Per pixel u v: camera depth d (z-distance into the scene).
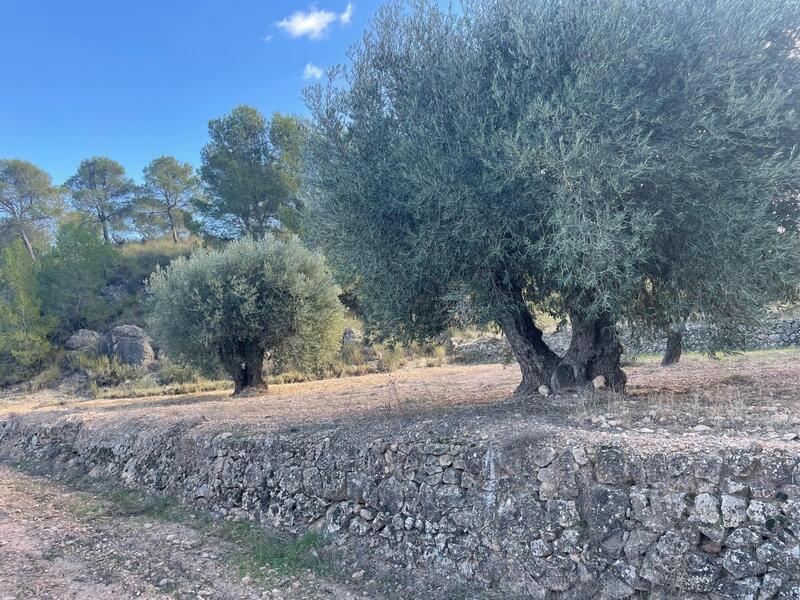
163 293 14.09
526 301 7.10
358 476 5.60
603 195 5.01
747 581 3.50
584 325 6.83
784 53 5.39
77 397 18.80
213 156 29.05
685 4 5.32
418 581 4.71
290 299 13.98
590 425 5.20
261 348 14.52
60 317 24.53
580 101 5.06
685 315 5.99
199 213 30.47
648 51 5.09
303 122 7.14
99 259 26.59
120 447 9.06
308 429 7.04
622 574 3.93
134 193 42.69
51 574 5.27
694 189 5.20
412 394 10.33
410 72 6.31
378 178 6.32
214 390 17.67
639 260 5.08
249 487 6.60
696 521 3.75
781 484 3.57
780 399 6.00
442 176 5.61
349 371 19.09
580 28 5.46
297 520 5.96
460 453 4.97
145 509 7.23
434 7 6.43
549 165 4.98
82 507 7.49
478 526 4.67
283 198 28.08
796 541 3.42
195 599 4.66
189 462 7.64
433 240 5.84
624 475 4.11
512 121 5.61
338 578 4.95
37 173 37.66
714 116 4.87
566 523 4.25
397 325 7.28
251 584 4.89
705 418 5.05
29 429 11.69
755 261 4.97
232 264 14.04
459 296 5.96
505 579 4.40
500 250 5.61
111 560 5.56
